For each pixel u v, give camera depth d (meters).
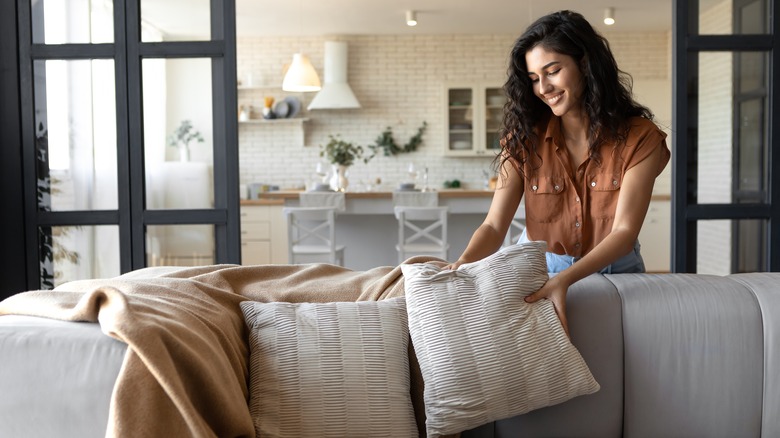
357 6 8.62
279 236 7.85
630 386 2.20
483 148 10.41
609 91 2.22
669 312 2.21
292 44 10.47
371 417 1.99
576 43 2.18
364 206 7.20
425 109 10.58
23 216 3.48
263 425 1.96
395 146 10.54
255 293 2.32
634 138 2.25
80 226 3.50
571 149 2.37
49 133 3.47
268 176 10.59
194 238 3.53
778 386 2.18
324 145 10.59
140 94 3.45
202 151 3.51
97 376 1.73
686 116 3.44
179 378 1.68
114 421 1.62
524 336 2.05
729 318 2.20
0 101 3.43
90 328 1.79
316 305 2.17
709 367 2.19
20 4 3.42
